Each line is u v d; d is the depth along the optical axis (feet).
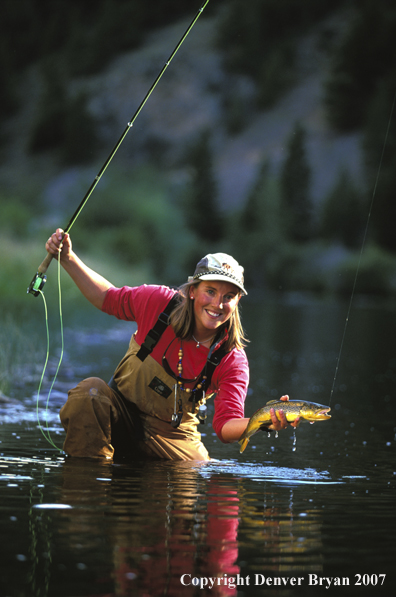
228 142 412.57
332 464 19.95
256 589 10.12
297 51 462.60
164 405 19.39
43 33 539.29
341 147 357.00
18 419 24.62
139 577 10.29
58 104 435.94
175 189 320.70
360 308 140.46
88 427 19.03
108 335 64.23
